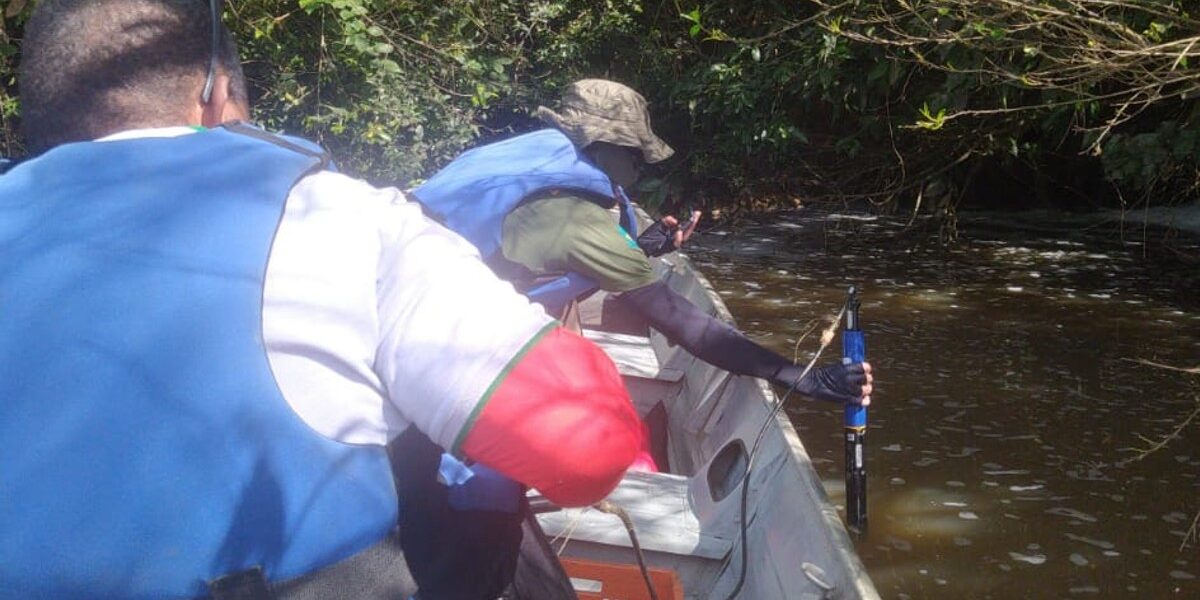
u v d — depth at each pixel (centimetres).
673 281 524
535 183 269
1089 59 520
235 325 98
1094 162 1062
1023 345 607
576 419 103
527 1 890
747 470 259
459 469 144
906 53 765
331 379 101
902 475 427
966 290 742
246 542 96
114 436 95
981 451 452
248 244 101
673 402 415
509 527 147
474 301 104
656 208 971
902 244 908
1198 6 568
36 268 100
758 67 881
